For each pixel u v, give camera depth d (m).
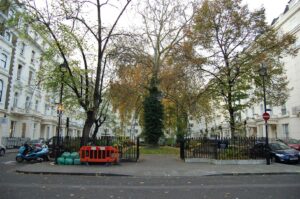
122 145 17.89
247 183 9.89
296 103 35.66
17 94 38.03
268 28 21.22
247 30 21.30
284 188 8.79
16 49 36.81
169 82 25.88
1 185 8.87
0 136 31.44
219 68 21.84
